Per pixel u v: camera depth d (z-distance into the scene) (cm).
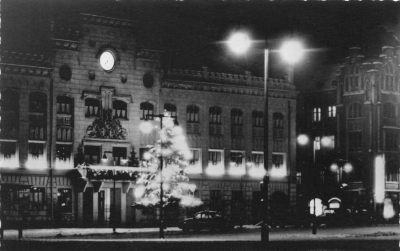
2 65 6950
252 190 8706
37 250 3444
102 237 5019
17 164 7025
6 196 6350
